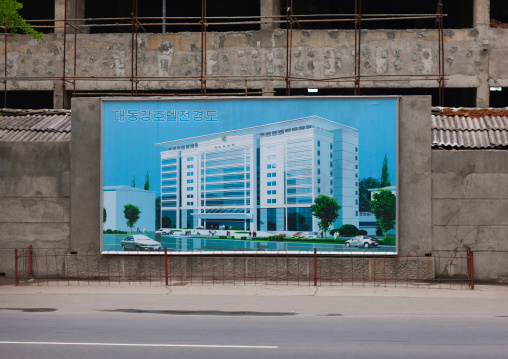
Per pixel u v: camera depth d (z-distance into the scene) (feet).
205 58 68.80
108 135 48.78
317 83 74.18
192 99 48.88
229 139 48.83
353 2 101.71
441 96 63.93
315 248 45.39
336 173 47.50
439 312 35.09
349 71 73.82
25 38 76.64
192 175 48.88
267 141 48.47
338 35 74.13
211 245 48.55
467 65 73.26
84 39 76.02
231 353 24.53
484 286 45.06
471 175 46.85
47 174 48.80
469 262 45.37
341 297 40.42
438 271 46.70
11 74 76.48
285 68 74.43
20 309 35.88
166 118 48.96
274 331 29.35
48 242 48.57
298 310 35.60
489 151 46.85
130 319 32.63
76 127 48.65
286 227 47.93
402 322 31.96
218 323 31.50
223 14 111.45
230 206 48.65
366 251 46.88
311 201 47.60
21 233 48.67
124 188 48.55
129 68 75.41
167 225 48.65
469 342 26.94
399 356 24.18
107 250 48.19
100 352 24.68
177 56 75.41
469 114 53.52
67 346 25.81
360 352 24.85
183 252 48.34
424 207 46.83
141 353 24.50
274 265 47.65
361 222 47.16
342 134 47.62
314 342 26.78
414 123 47.19
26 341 26.86
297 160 48.01
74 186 48.49
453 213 46.83
